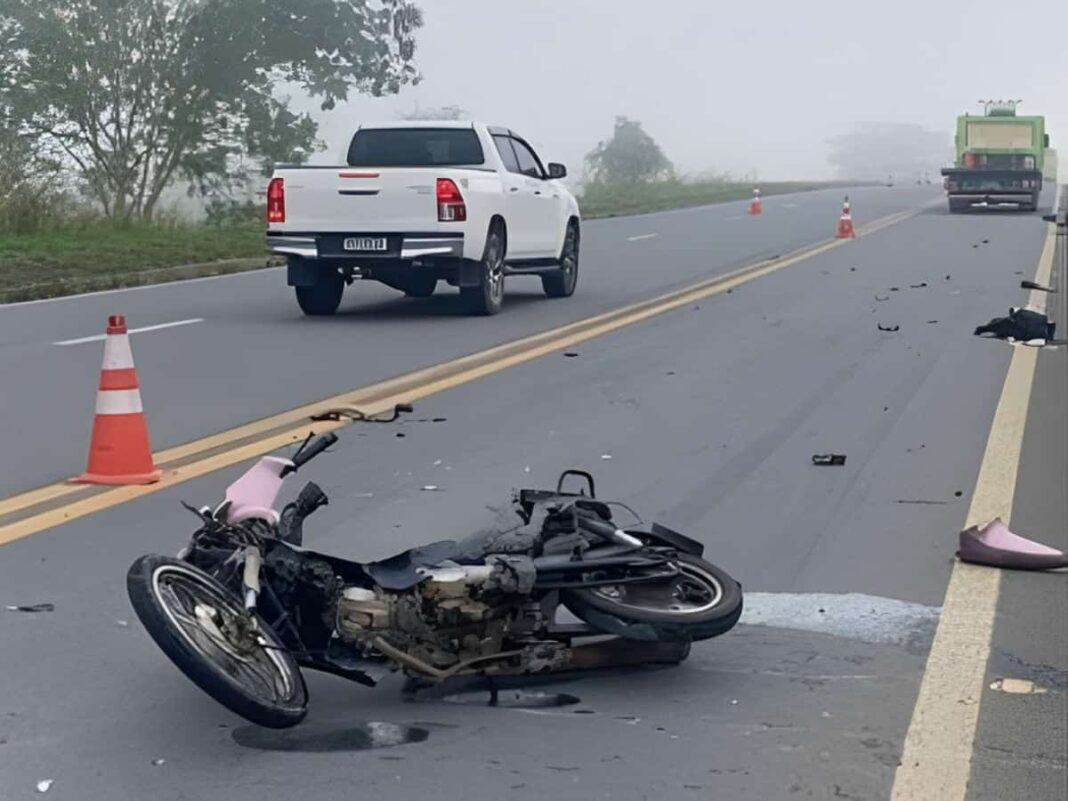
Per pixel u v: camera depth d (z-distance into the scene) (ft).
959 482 31.22
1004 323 53.67
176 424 36.58
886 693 19.45
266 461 19.84
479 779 16.78
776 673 20.18
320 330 54.19
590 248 95.20
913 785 16.66
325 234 56.90
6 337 50.75
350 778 16.76
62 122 111.45
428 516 28.02
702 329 55.42
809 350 50.06
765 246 97.19
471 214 57.16
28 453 33.24
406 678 19.86
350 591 18.38
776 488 30.60
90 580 23.98
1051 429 36.83
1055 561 24.84
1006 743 17.83
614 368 46.01
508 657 19.01
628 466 32.53
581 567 18.99
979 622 22.21
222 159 117.60
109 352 30.96
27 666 20.13
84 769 16.94
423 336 52.80
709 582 20.01
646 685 19.75
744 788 16.58
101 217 96.37
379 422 33.50
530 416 38.09
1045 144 147.13
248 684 17.21
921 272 78.13
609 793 16.44
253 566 17.95
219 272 76.79
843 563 25.31
